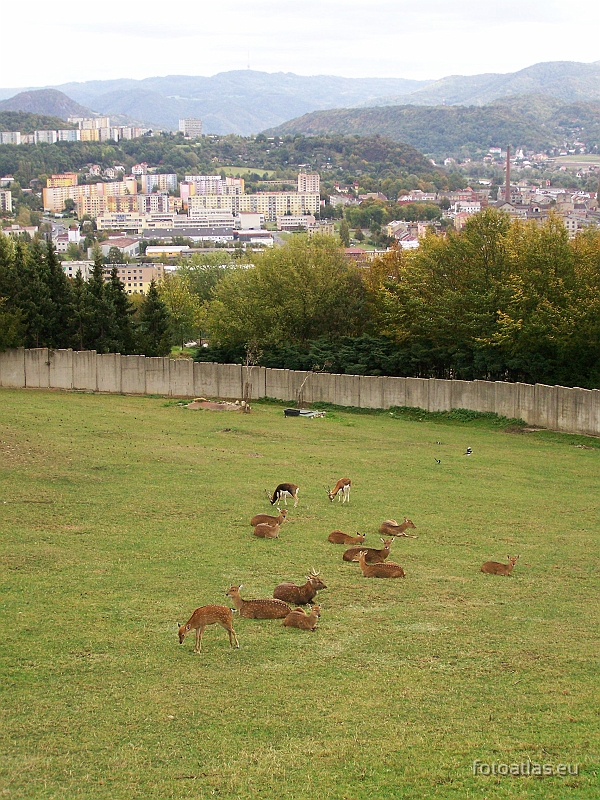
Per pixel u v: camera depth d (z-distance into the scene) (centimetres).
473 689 2077
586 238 7419
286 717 1911
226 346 8412
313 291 8294
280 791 1623
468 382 6606
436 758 1750
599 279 6812
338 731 1855
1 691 2019
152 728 1855
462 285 7519
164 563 3005
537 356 6831
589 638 2433
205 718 1900
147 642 2314
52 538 3259
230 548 3203
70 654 2227
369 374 7669
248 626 2459
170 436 5381
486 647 2341
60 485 4025
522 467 4916
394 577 2936
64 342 8175
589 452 5391
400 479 4506
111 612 2527
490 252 7538
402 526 3494
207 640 2348
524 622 2548
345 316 8200
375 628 2458
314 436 5688
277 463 4756
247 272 8906
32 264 8156
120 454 4719
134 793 1608
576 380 6744
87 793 1605
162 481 4197
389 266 8556
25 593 2672
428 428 6228
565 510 3972
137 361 7519
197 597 2662
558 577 3011
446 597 2755
